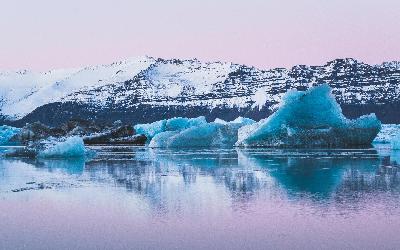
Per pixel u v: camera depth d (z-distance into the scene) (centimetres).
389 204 989
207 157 2502
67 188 1276
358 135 3600
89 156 2723
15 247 696
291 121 3544
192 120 5559
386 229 779
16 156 2784
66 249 684
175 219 867
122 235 759
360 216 876
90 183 1382
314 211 924
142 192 1191
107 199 1087
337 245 695
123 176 1565
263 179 1442
